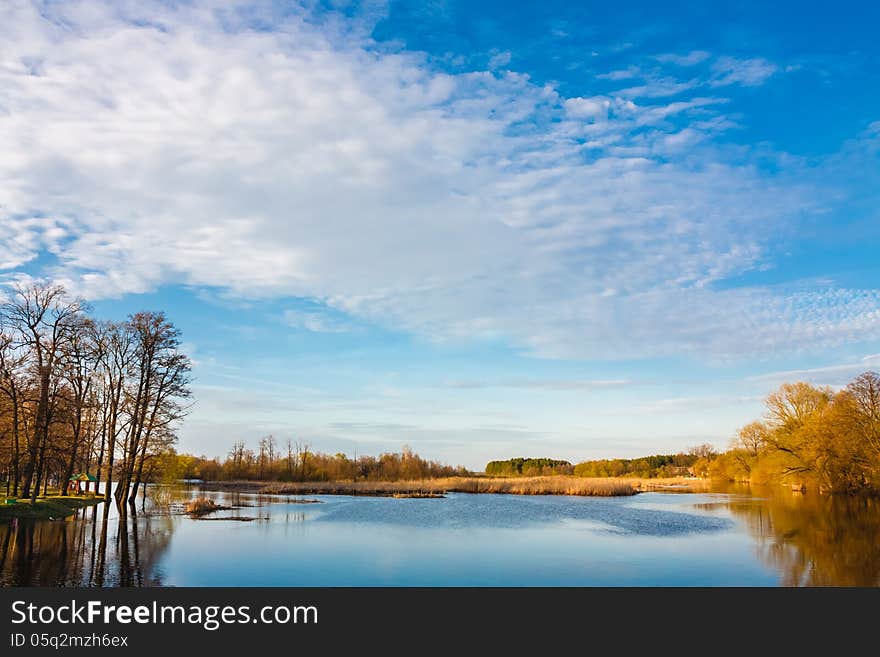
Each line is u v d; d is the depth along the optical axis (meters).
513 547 31.88
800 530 39.97
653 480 120.50
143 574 23.70
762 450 92.12
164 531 35.59
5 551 27.62
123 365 48.00
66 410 43.94
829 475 70.19
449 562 27.69
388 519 45.06
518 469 194.12
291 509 53.38
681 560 28.78
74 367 43.28
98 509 48.12
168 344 47.72
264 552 29.09
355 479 109.12
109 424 50.19
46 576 22.94
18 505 39.69
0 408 41.81
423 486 86.38
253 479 111.44
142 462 48.59
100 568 24.47
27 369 41.06
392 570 25.81
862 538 36.25
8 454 45.62
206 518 43.78
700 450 174.88
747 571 26.50
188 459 114.75
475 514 49.78
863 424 66.62
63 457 52.66
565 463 191.25
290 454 117.25
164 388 47.66
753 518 47.38
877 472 64.19
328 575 24.67
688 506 58.88
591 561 28.34
